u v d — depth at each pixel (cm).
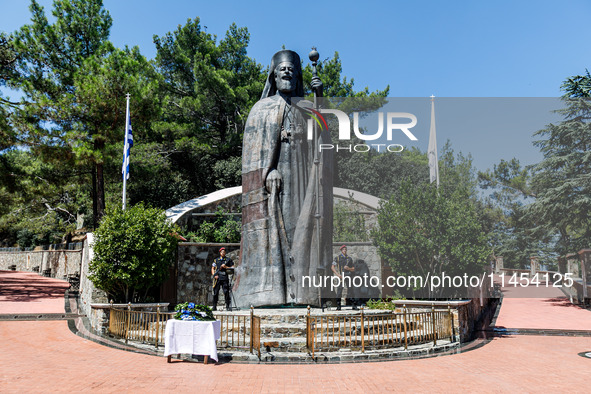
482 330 1631
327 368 985
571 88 2106
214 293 1569
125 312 1296
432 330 1300
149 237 1588
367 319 1200
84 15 3084
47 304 2067
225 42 4222
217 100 3881
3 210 2944
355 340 1146
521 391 815
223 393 777
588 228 2219
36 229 4500
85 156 2600
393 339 1234
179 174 3741
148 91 2742
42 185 2966
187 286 2091
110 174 2970
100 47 2939
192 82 4072
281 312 1348
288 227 1570
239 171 3666
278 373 933
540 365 1054
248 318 1298
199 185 4003
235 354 1077
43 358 1034
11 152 3278
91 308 1563
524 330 1638
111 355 1090
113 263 1551
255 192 1597
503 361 1098
